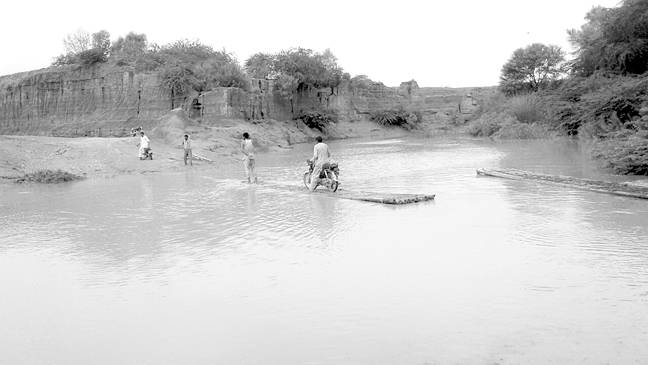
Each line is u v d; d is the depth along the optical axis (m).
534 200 14.02
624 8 40.91
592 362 4.88
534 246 9.08
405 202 14.09
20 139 28.55
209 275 7.98
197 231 11.27
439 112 98.19
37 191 19.25
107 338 5.80
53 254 9.63
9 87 69.75
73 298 7.15
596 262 7.98
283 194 16.86
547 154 30.70
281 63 69.81
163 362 5.18
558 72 76.69
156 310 6.59
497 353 5.13
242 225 11.80
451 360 5.03
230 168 28.09
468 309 6.26
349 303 6.59
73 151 27.80
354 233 10.59
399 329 5.77
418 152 37.31
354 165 27.56
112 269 8.48
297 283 7.45
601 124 32.56
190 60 62.53
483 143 48.31
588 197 14.24
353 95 84.94
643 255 8.27
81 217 13.47
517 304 6.36
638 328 5.58
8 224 12.70
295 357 5.20
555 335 5.48
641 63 41.34
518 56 78.50
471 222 11.33
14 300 7.16
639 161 18.58
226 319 6.23
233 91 53.84
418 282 7.30
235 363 5.11
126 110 60.31
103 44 67.75
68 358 5.36
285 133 58.09
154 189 19.09
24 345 5.71
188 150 28.75
